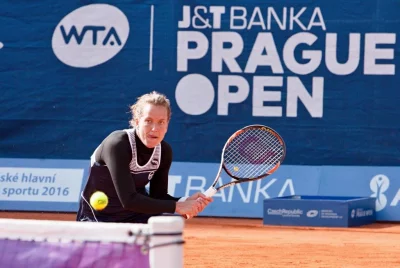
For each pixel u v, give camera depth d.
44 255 5.84
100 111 21.45
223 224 19.66
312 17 20.95
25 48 21.50
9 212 21.44
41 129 21.53
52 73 21.50
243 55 21.08
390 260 14.20
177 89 21.27
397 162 20.86
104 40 21.44
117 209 8.95
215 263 13.57
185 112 21.20
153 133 8.39
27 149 21.61
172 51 21.25
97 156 8.81
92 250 5.72
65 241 5.82
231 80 21.11
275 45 21.02
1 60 21.55
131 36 21.38
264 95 21.06
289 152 21.08
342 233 18.03
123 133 8.60
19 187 21.55
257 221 20.38
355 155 20.95
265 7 21.03
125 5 21.39
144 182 8.97
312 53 20.95
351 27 20.88
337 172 20.86
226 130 21.14
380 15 20.81
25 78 21.50
